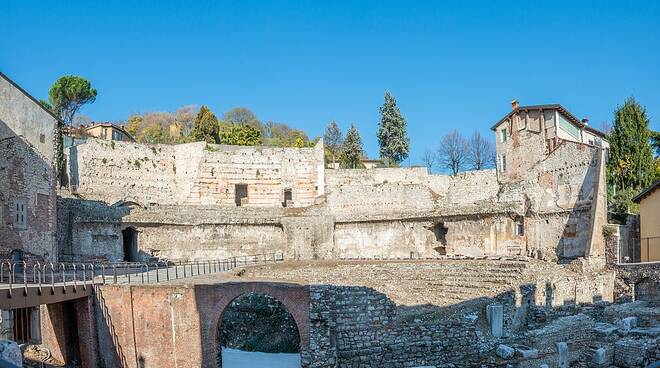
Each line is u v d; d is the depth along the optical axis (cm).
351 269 4656
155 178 6812
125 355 3212
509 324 3203
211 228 6184
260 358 3359
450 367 2752
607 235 4584
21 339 3612
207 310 3112
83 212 5556
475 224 5850
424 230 6216
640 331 3070
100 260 5581
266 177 7075
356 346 2894
